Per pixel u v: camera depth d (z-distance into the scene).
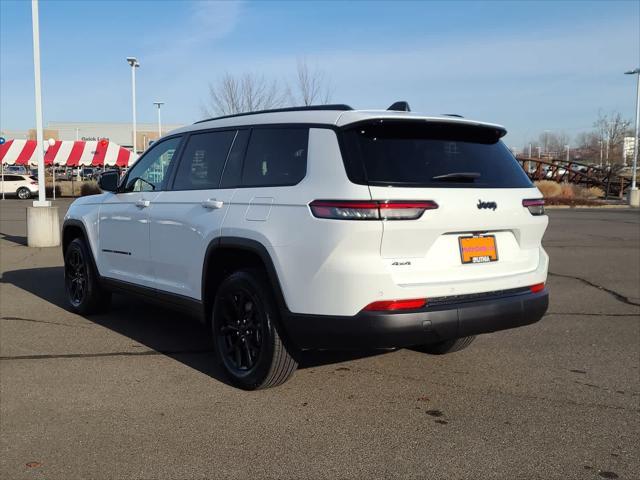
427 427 3.71
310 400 4.14
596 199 35.41
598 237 14.99
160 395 4.21
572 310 6.95
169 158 5.29
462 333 3.77
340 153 3.73
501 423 3.78
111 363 4.89
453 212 3.72
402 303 3.59
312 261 3.66
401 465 3.23
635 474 3.14
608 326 6.21
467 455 3.35
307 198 3.75
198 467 3.20
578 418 3.86
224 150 4.66
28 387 4.34
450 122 3.98
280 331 4.02
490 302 3.89
